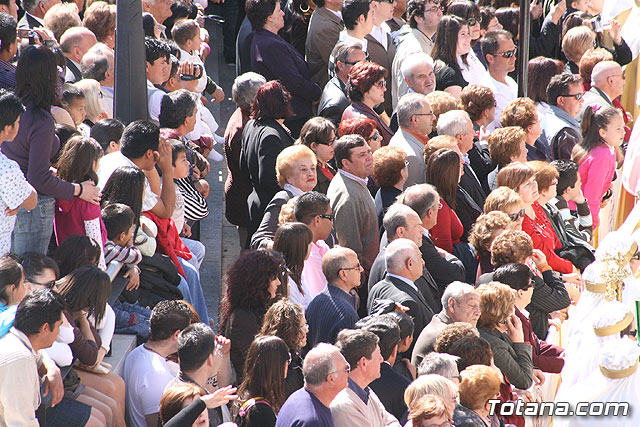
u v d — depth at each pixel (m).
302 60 37.44
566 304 25.47
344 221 26.61
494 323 22.14
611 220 38.03
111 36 32.91
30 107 20.97
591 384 20.86
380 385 20.09
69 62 30.08
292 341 20.09
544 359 23.66
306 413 17.42
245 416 18.30
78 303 19.09
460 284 21.92
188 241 29.61
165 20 41.41
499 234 25.55
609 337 21.67
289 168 27.14
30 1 33.56
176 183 28.27
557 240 29.91
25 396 16.25
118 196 23.30
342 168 26.94
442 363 18.89
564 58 46.69
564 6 45.81
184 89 32.50
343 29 39.47
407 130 29.88
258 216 29.86
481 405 18.53
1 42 24.31
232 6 52.22
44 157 20.89
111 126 24.42
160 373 20.19
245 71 38.06
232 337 21.23
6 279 17.84
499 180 28.69
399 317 21.41
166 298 24.77
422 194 25.69
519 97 33.84
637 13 43.09
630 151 34.38
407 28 39.16
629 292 24.84
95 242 20.86
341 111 33.25
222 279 32.06
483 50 38.09
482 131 32.69
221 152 42.50
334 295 22.78
